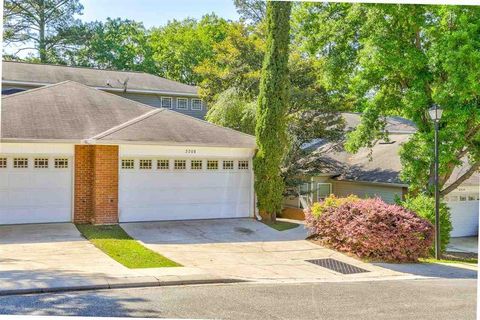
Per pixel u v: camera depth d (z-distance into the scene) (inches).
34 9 1514.5
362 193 831.7
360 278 411.2
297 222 697.0
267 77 673.6
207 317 277.1
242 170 682.8
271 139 668.1
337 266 454.3
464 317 290.5
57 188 591.2
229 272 399.9
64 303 294.7
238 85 943.0
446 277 429.1
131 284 345.4
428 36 641.0
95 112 663.8
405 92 649.0
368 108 669.3
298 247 525.3
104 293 322.7
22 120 592.7
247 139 694.5
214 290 345.1
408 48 617.6
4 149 560.7
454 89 565.9
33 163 579.8
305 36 856.9
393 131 1133.1
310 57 864.9
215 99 954.1
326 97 821.9
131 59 1635.1
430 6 603.2
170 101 1147.3
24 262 397.7
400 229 490.3
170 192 633.6
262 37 994.1
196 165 650.2
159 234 552.4
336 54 706.8
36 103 641.0
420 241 498.6
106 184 593.0
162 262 419.8
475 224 812.0
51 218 588.7
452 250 678.5
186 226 605.0
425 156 620.1
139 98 1111.0
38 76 1012.5
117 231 552.4
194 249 488.1
